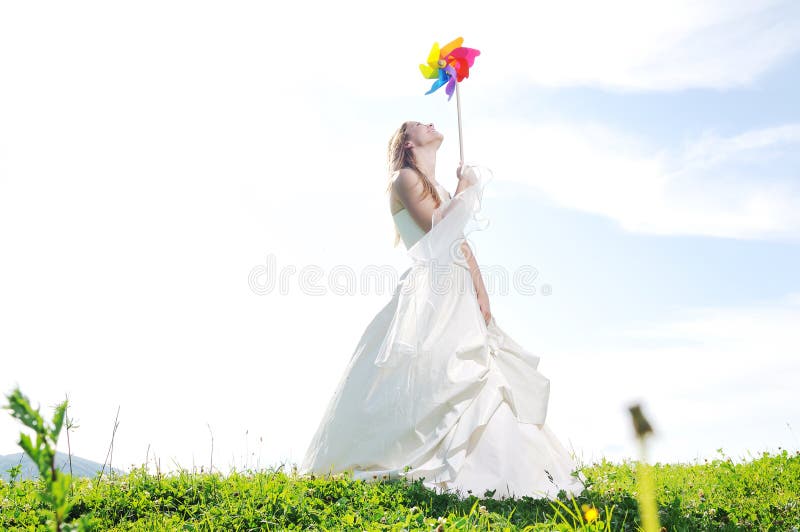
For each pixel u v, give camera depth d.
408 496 4.00
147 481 4.32
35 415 1.26
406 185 5.25
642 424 0.82
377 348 5.21
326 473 4.98
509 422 4.67
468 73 5.54
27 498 4.16
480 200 5.16
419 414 4.69
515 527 3.10
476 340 4.86
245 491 4.07
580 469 5.32
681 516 3.63
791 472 5.42
